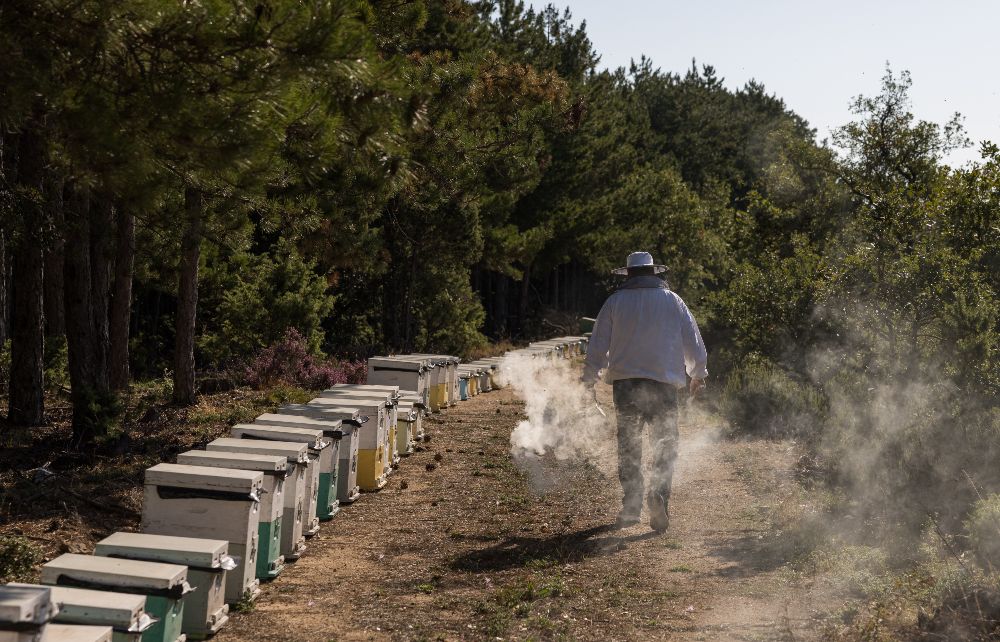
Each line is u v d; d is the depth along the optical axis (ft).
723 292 54.54
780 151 77.41
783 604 18.39
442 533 26.78
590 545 24.30
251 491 19.49
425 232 92.02
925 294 38.60
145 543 17.46
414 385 48.42
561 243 141.59
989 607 16.21
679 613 18.11
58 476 31.22
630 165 156.66
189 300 52.65
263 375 65.87
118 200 21.33
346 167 31.65
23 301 44.42
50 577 15.46
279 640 17.37
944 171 46.57
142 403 51.70
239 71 18.08
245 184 21.95
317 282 82.33
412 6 41.16
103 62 18.40
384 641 17.20
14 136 38.47
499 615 18.22
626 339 25.93
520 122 77.77
